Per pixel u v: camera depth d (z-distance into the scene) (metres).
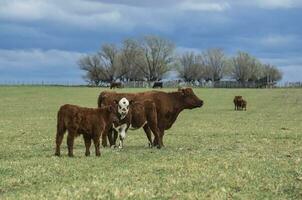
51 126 35.25
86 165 15.92
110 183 12.80
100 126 18.16
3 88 125.75
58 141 18.38
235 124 38.28
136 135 28.31
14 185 12.87
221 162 16.66
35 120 41.53
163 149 21.44
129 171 14.71
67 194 11.55
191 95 22.86
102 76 188.50
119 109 20.66
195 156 18.41
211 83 191.62
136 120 21.33
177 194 11.66
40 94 100.00
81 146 22.62
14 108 60.84
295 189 12.34
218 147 22.62
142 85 178.88
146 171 14.78
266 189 12.39
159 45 189.88
